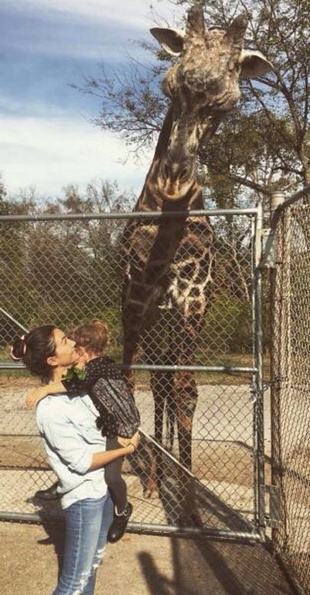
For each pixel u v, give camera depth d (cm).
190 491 507
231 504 539
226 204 1839
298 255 417
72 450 316
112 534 394
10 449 743
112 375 353
